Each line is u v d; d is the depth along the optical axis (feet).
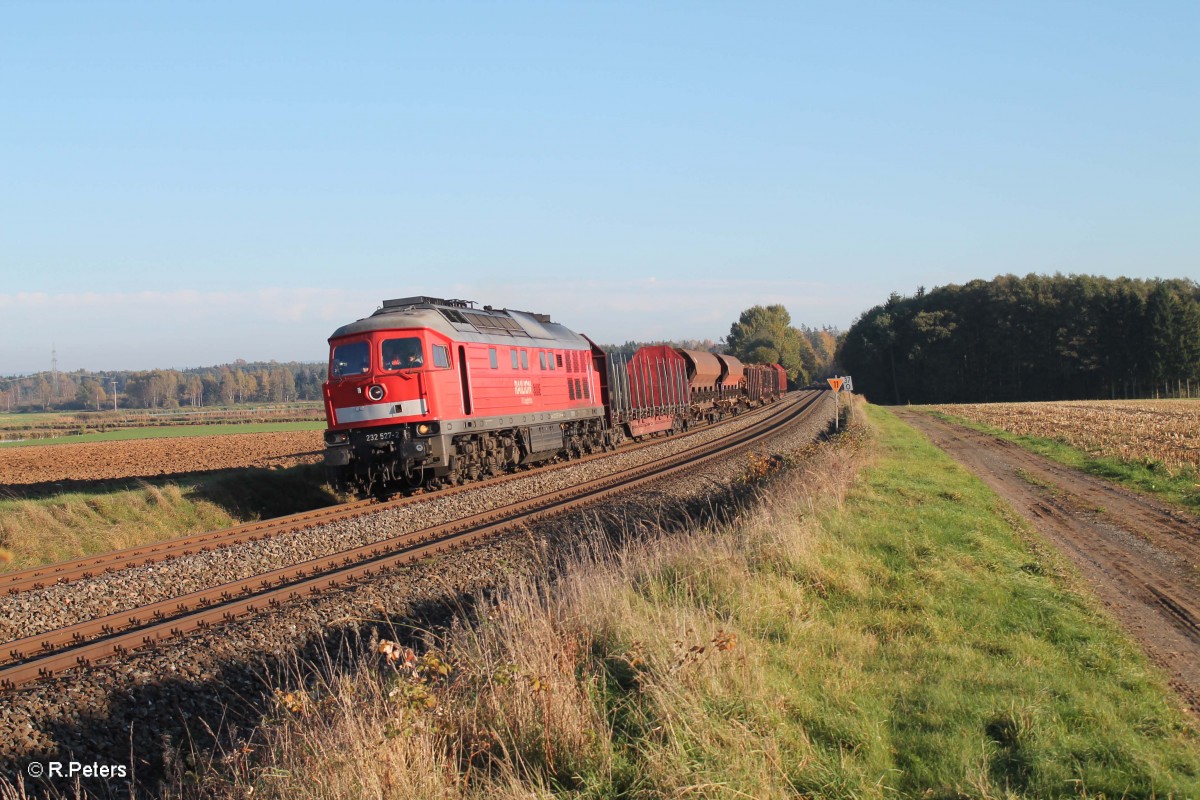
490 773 19.83
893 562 40.47
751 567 36.68
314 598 38.47
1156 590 39.70
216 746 25.44
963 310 415.03
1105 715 23.59
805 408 233.35
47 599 40.96
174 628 34.22
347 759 19.27
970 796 18.88
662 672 23.49
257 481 83.15
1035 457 104.37
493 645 26.45
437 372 73.41
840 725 22.24
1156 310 347.77
